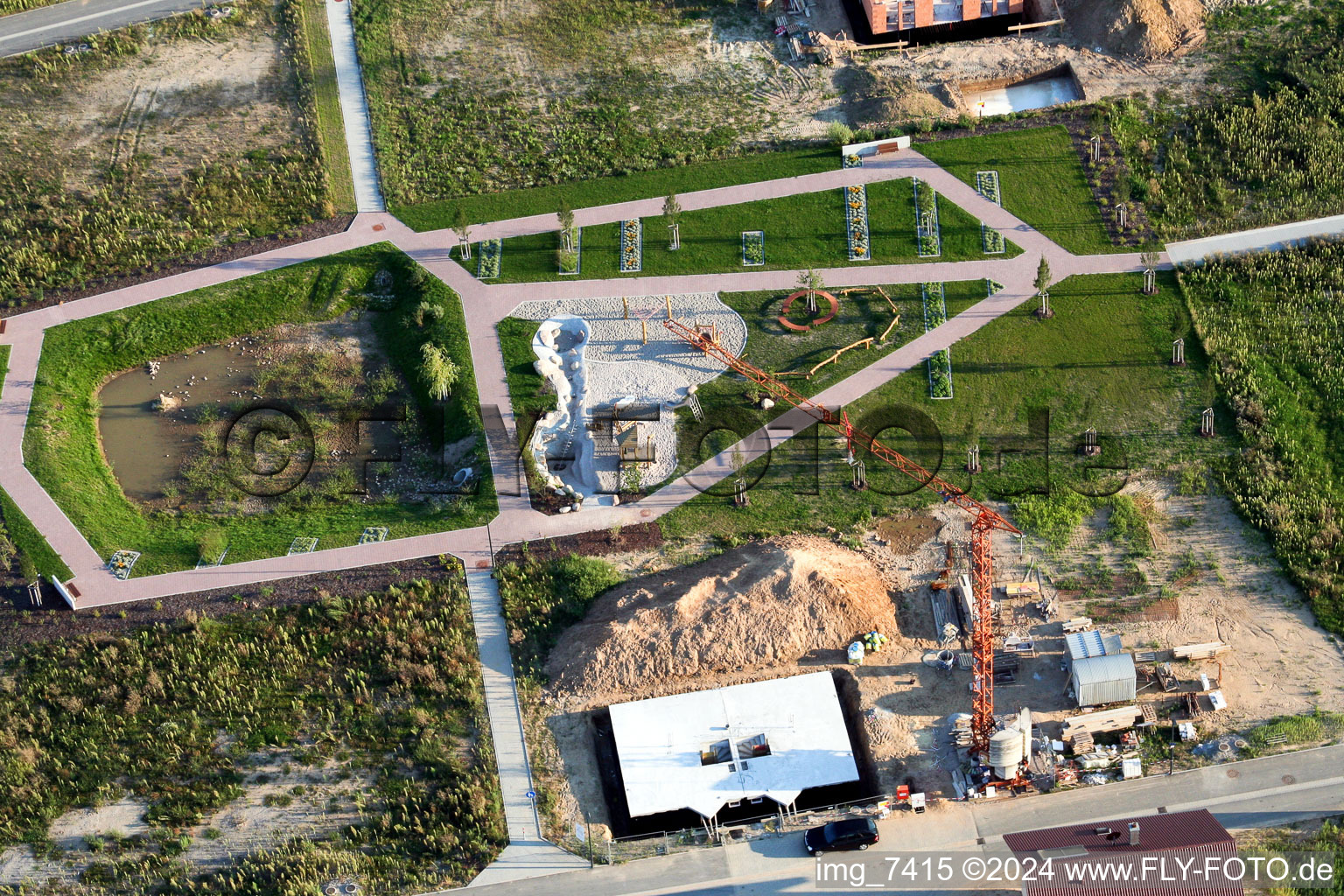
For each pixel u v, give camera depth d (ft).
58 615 238.68
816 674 221.87
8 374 272.72
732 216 288.10
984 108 307.58
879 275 276.41
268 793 216.95
